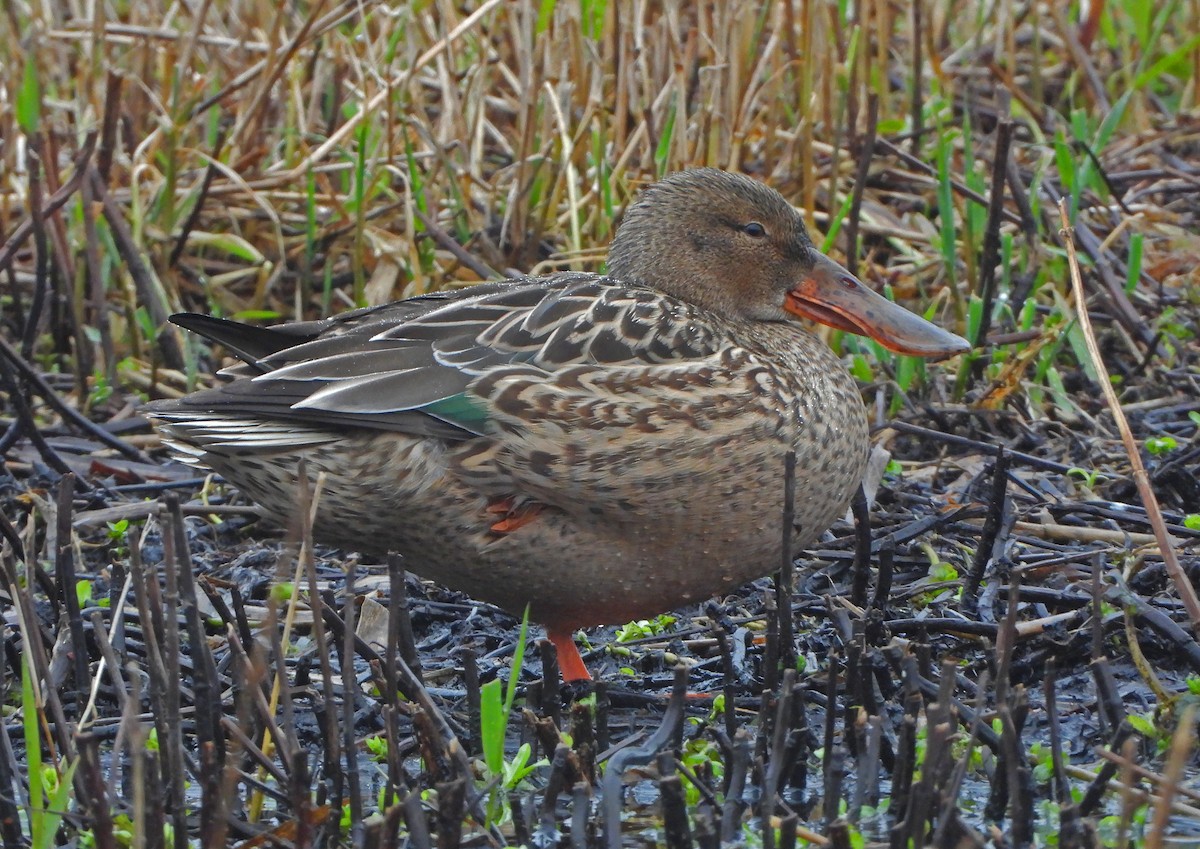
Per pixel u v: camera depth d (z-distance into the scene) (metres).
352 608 7.44
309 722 9.05
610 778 7.34
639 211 10.55
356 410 8.44
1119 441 12.26
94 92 15.66
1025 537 10.76
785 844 6.71
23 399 12.05
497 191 15.60
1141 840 7.54
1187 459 11.53
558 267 14.76
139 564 7.52
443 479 8.55
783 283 10.47
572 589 8.99
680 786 6.96
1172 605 9.70
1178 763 5.89
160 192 14.98
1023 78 18.30
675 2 14.73
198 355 14.52
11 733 8.91
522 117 14.74
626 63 15.23
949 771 7.39
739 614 10.32
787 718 7.56
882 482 11.77
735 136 14.80
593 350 8.77
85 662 8.55
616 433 8.48
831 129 15.94
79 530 11.53
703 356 8.89
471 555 8.80
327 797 7.81
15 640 9.45
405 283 15.00
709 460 8.62
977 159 16.28
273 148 16.28
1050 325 13.22
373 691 9.35
